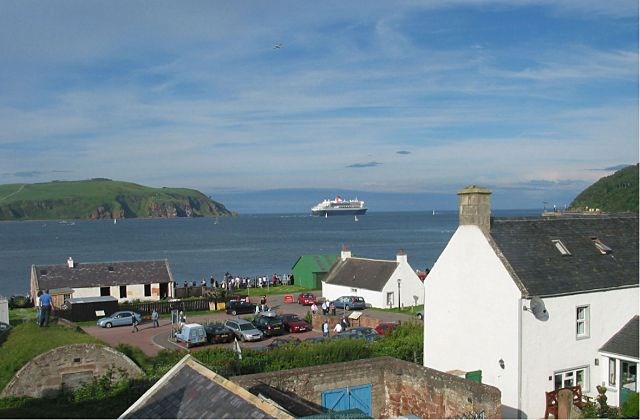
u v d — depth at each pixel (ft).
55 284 236.43
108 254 572.10
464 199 109.29
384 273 228.43
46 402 98.17
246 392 51.96
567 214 130.52
